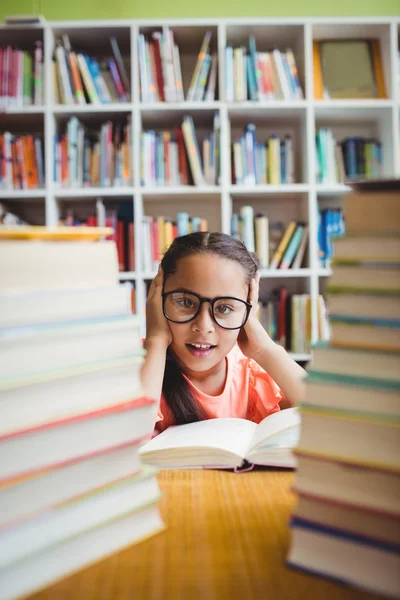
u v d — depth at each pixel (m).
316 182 2.72
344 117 2.88
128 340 0.51
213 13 2.98
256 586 0.41
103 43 2.82
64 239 0.47
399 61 2.76
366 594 0.40
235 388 1.29
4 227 0.44
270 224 2.79
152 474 0.51
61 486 0.43
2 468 0.40
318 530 0.43
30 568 0.41
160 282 1.11
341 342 0.45
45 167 2.65
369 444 0.42
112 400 0.48
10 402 0.41
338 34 2.79
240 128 3.01
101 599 0.40
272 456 0.72
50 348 0.44
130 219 2.78
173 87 2.63
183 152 2.66
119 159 2.65
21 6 2.94
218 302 1.04
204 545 0.48
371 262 0.44
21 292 0.44
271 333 2.70
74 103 2.65
